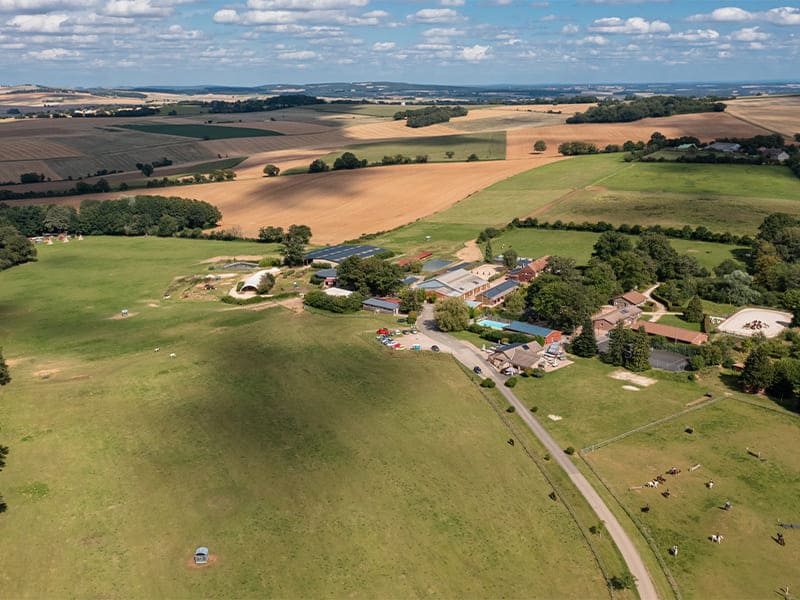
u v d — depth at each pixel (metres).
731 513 72.44
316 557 65.31
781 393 99.81
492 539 68.00
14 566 64.62
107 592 61.12
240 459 83.06
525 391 103.50
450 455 84.00
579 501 74.75
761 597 60.41
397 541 67.56
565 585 61.81
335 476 79.06
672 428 90.88
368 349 120.06
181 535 68.88
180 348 122.50
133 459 83.50
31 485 78.00
